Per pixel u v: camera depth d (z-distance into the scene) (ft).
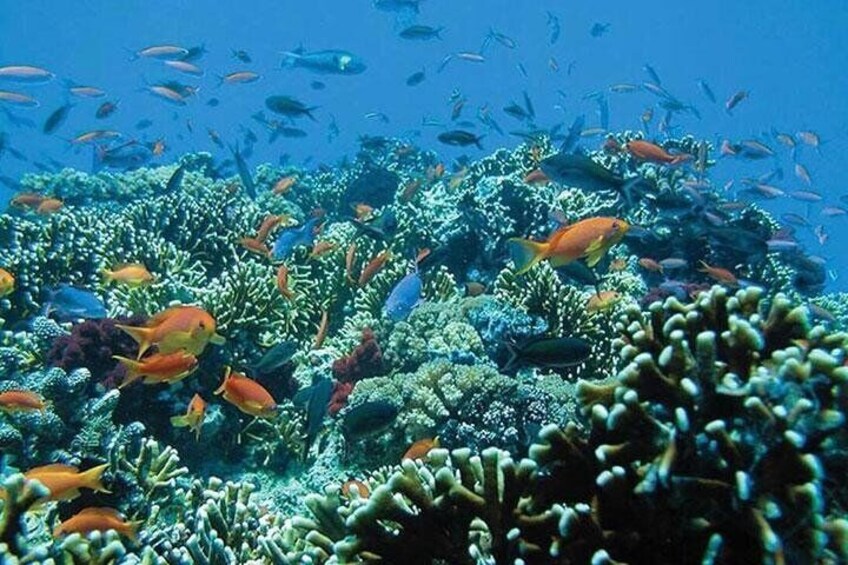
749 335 9.56
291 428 26.00
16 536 10.82
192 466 24.97
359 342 30.50
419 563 9.87
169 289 31.55
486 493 9.67
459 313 30.37
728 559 8.38
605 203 42.86
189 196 42.86
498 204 39.93
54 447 19.92
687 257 39.14
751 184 44.96
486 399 23.62
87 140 47.78
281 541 14.44
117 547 11.53
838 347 10.30
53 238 36.45
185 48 51.57
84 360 25.16
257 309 28.19
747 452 8.40
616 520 9.19
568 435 10.02
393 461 24.11
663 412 9.28
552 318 30.63
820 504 7.80
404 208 43.14
